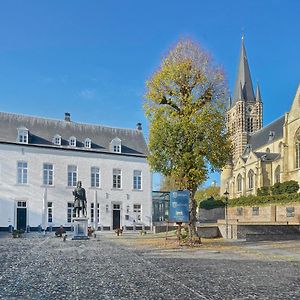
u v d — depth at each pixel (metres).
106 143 61.16
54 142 56.75
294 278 12.81
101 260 18.36
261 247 25.08
